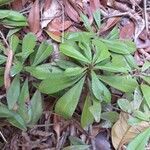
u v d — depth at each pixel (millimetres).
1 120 301
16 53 308
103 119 310
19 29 320
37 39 325
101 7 349
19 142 308
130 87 292
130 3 354
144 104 308
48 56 308
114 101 318
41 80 304
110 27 342
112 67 287
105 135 316
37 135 312
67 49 287
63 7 339
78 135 315
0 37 319
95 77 287
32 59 305
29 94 311
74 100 283
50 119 314
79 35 309
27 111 297
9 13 313
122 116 309
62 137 314
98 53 291
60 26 333
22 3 334
